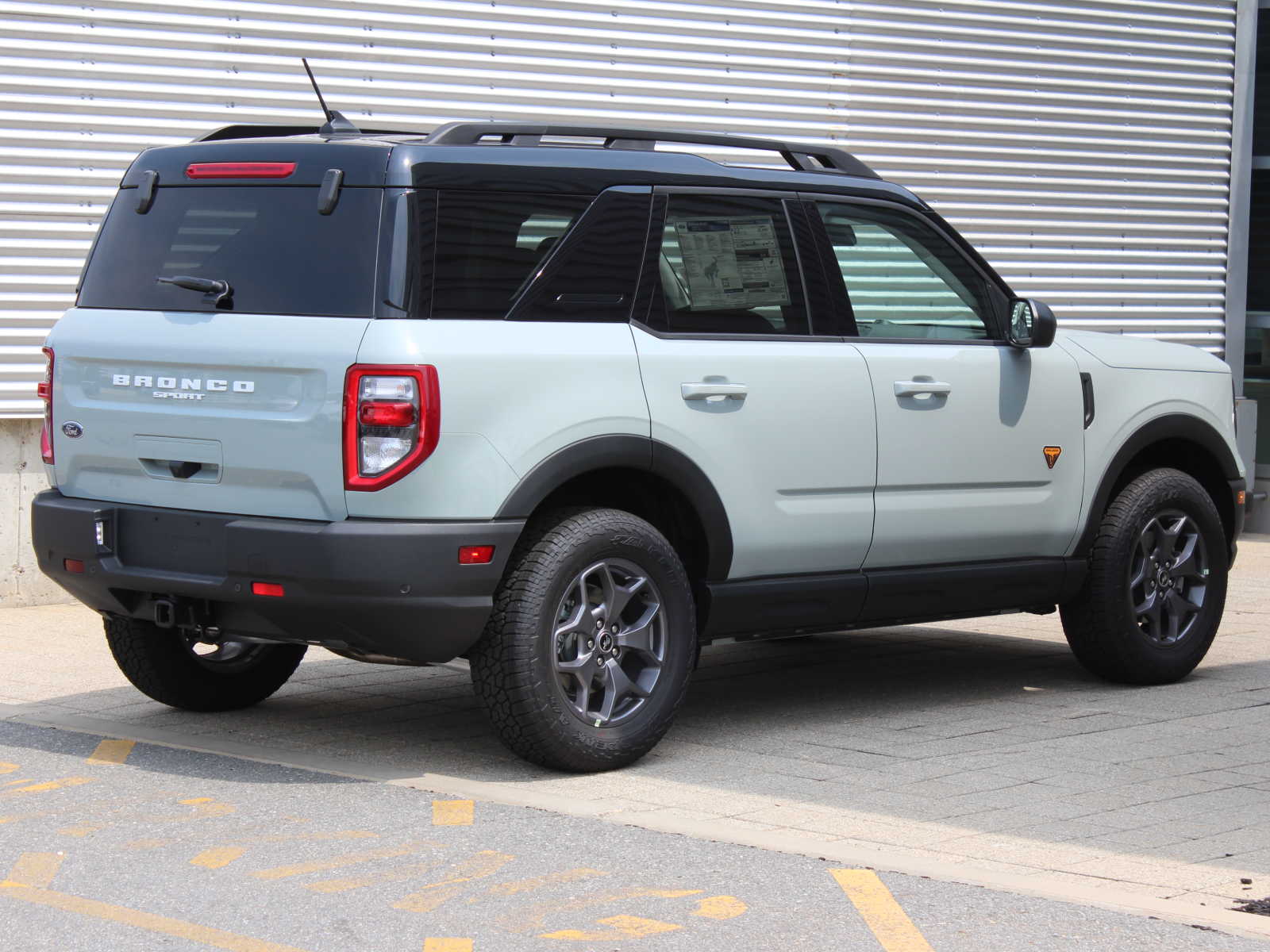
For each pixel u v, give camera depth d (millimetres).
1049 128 13852
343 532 5613
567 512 6105
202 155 6266
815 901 4648
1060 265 14000
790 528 6637
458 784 5910
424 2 11125
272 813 5531
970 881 4836
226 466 5914
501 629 5895
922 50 13195
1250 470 14516
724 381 6410
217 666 7090
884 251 7098
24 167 10031
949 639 9281
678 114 12156
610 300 6199
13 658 8359
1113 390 7699
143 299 6246
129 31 10250
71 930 4418
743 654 8805
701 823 5434
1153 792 5910
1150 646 7816
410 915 4527
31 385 10156
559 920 4484
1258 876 4949
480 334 5812
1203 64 14586
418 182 5824
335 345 5684
